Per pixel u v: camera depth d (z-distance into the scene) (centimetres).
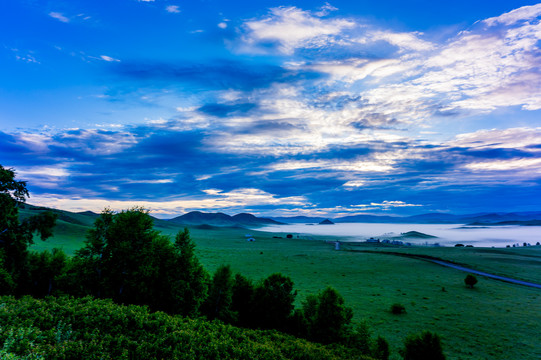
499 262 12800
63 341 1252
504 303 6469
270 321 4309
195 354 1488
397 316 5453
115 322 1596
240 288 4562
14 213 3706
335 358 2025
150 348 1394
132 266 3469
